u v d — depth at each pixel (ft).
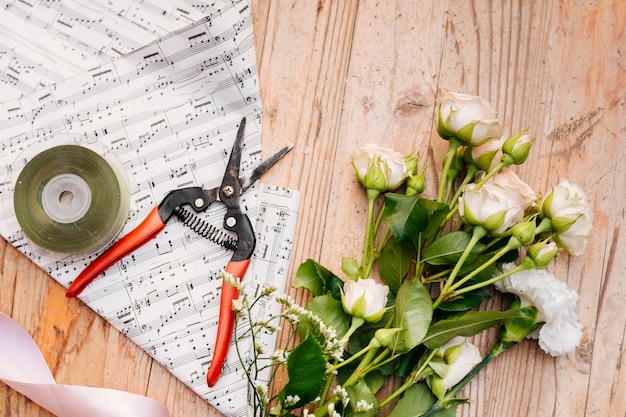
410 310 2.38
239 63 2.61
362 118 2.67
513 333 2.51
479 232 2.39
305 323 2.40
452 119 2.40
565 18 2.70
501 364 2.64
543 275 2.48
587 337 2.66
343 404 2.33
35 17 2.61
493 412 2.64
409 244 2.45
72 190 2.53
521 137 2.45
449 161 2.47
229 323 2.52
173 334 2.58
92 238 2.52
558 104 2.69
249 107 2.63
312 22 2.67
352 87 2.67
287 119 2.66
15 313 2.59
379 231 2.64
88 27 2.62
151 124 2.61
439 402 2.45
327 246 2.64
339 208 2.65
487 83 2.68
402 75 2.68
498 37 2.69
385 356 2.48
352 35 2.68
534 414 2.64
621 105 2.69
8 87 2.59
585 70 2.69
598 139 2.68
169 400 2.59
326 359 2.31
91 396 2.50
